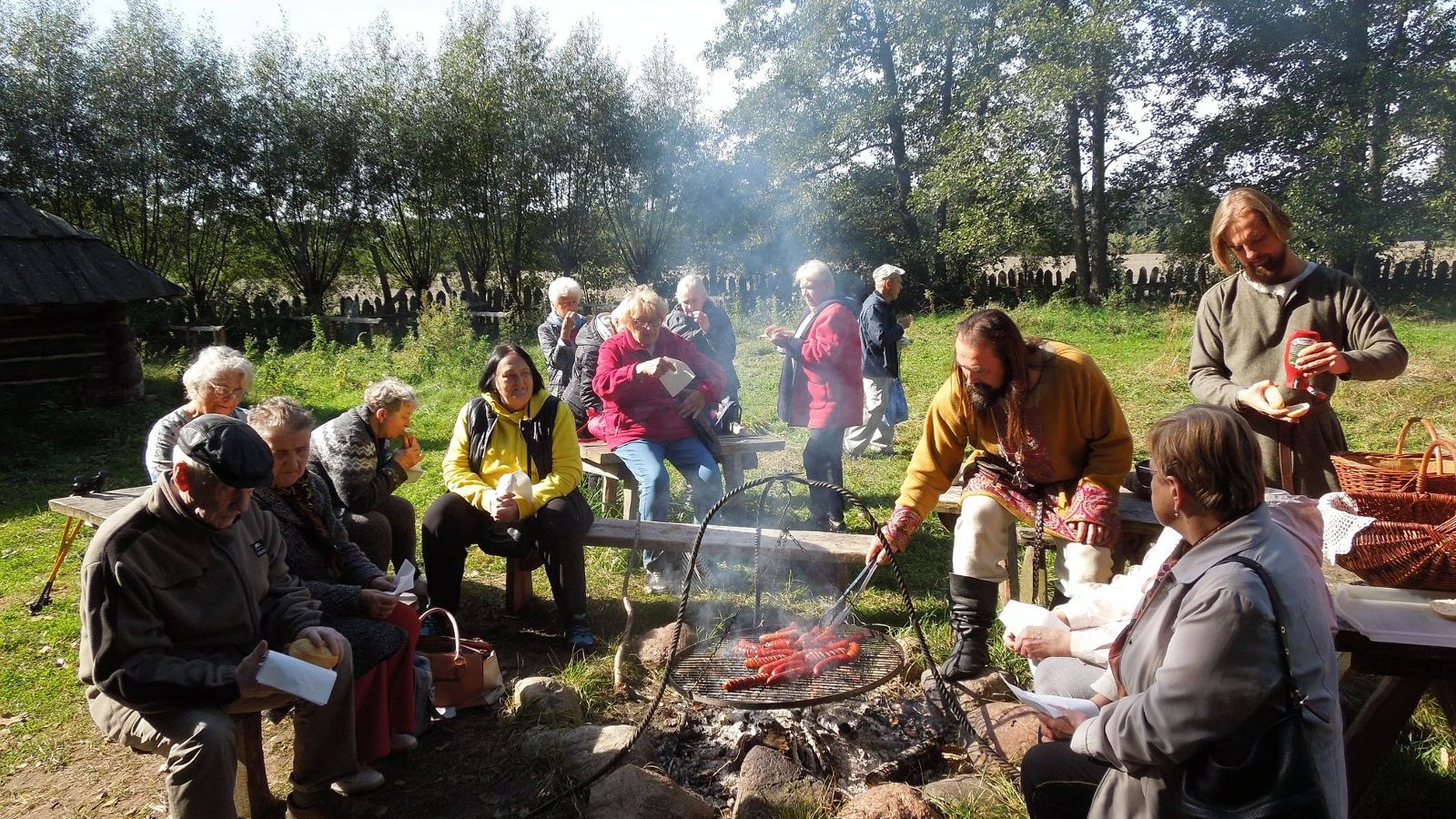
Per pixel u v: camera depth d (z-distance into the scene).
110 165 18.56
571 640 4.48
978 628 3.82
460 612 4.86
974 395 3.62
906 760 3.34
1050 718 2.62
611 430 5.44
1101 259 20.72
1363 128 17.78
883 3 22.36
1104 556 3.59
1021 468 3.71
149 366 14.73
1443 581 2.79
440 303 20.61
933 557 5.64
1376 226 17.64
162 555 2.73
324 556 3.69
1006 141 19.89
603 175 21.48
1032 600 4.36
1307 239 17.97
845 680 3.18
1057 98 18.53
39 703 4.13
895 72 23.53
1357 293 3.55
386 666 3.30
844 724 3.46
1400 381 9.83
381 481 4.35
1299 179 18.31
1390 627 2.68
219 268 20.72
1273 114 18.78
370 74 20.50
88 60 18.61
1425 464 2.94
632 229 22.52
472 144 20.45
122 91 18.69
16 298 10.43
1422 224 17.77
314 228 21.30
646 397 5.40
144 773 3.58
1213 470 2.01
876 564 3.70
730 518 6.05
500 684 3.98
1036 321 17.27
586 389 6.14
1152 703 1.99
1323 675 1.96
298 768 3.10
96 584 2.62
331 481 4.25
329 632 2.98
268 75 19.88
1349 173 17.78
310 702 2.73
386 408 4.25
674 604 5.00
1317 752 1.96
